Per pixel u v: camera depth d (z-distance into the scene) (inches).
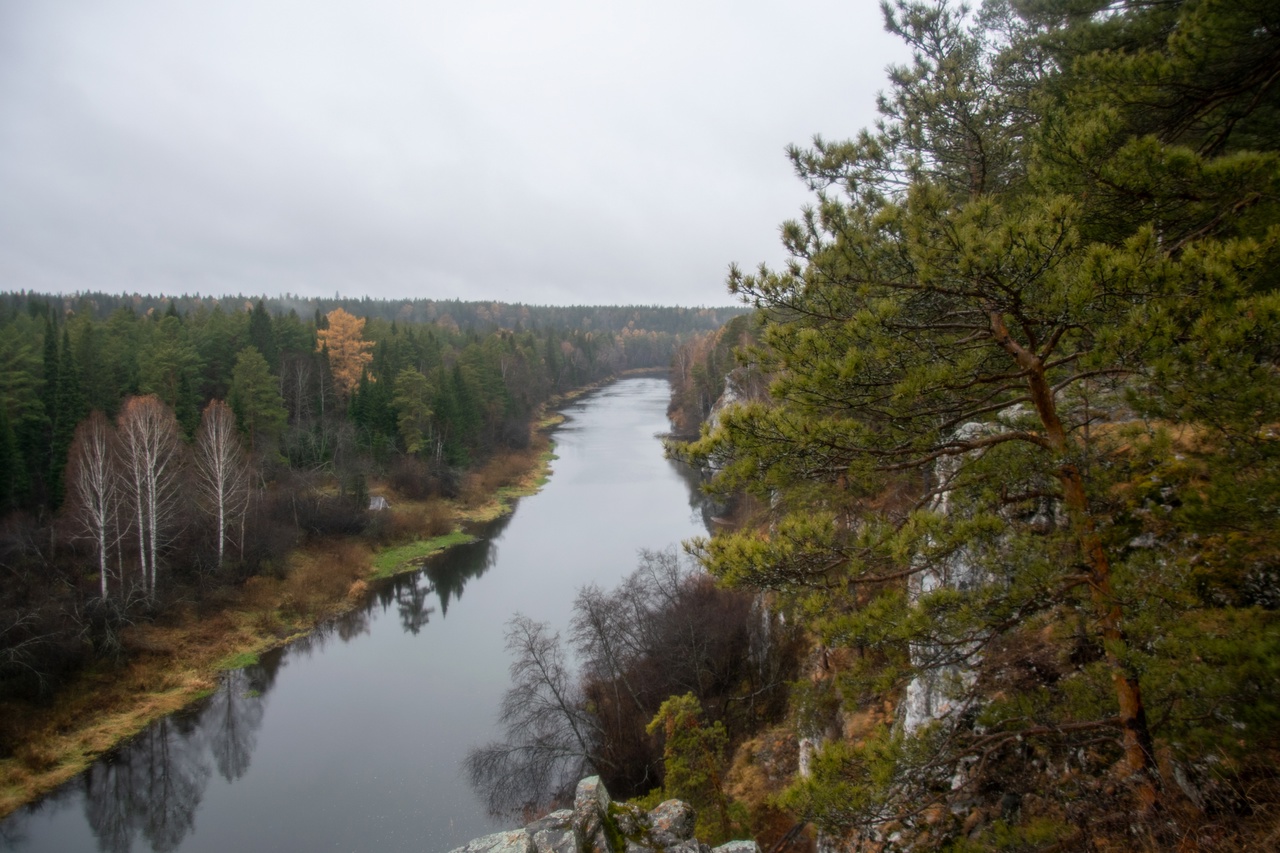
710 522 1720.0
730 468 278.2
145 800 815.1
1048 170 255.4
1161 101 312.0
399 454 2194.9
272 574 1398.9
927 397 252.8
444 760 875.4
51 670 990.4
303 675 1105.4
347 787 831.7
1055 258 208.8
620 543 1672.0
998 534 239.9
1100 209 252.8
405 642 1208.8
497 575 1508.4
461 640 1205.1
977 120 375.2
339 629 1274.6
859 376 250.4
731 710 808.9
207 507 1429.6
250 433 1806.1
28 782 840.9
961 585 318.7
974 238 211.9
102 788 836.0
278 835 756.0
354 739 926.4
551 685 826.2
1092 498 244.5
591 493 2219.5
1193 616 212.1
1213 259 197.5
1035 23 491.8
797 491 327.9
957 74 379.6
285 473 1802.4
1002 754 301.6
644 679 880.3
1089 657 297.4
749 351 298.7
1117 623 223.0
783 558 264.1
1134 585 215.5
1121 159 236.8
